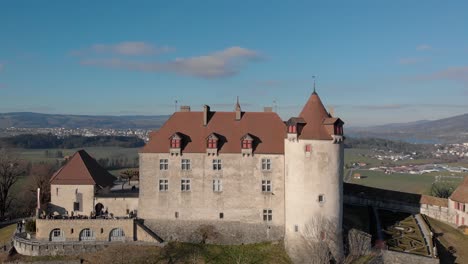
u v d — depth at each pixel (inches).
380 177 7160.4
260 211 2502.5
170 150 2532.0
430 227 2915.8
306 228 2269.9
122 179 3427.7
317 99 2416.3
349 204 3440.0
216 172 2527.1
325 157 2266.2
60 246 2377.0
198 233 2518.5
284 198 2477.9
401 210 3341.5
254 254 2385.6
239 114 2669.8
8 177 3649.1
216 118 2687.0
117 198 2655.0
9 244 2498.8
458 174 7539.4
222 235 2511.1
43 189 3412.9
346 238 2427.4
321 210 2263.8
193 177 2539.4
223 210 2524.6
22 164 3914.9
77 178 2677.2
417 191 5497.1
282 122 2635.3
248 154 2498.8
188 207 2536.9
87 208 2657.5
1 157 3673.7
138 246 2417.6
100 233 2460.6
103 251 2380.7
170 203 2544.3
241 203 2516.0
